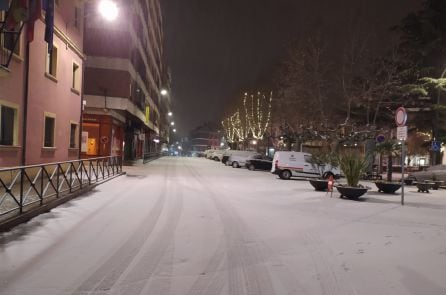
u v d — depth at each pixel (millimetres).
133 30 39656
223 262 6559
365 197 16594
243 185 21047
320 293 5273
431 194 19500
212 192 16875
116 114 39812
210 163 54188
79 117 24281
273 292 5281
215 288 5379
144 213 10938
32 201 10328
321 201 14711
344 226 9914
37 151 17953
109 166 21516
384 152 23688
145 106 55844
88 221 9539
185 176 26609
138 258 6633
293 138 39781
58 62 20266
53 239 7691
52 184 11789
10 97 15383
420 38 33719
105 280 5551
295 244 7883
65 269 5969
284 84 42469
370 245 7949
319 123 38125
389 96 34750
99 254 6797
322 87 37500
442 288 5547
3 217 8758
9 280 5457
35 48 17469
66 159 21953
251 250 7340
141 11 46188
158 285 5426
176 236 8281
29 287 5215
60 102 20812
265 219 10586
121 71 36812
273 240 8180
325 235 8781
